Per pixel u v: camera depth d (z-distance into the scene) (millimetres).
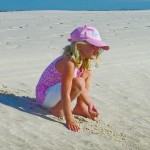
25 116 4680
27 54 10219
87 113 5055
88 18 26906
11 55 9922
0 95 5457
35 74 7527
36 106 5121
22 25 20516
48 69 5020
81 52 4738
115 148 4207
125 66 8875
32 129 4324
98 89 6742
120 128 4938
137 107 5969
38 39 14016
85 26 4781
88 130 4625
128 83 7375
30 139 4066
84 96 4926
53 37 14766
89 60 4891
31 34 15758
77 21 23750
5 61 8938
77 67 4758
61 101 4730
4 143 3896
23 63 8789
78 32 4703
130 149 4250
